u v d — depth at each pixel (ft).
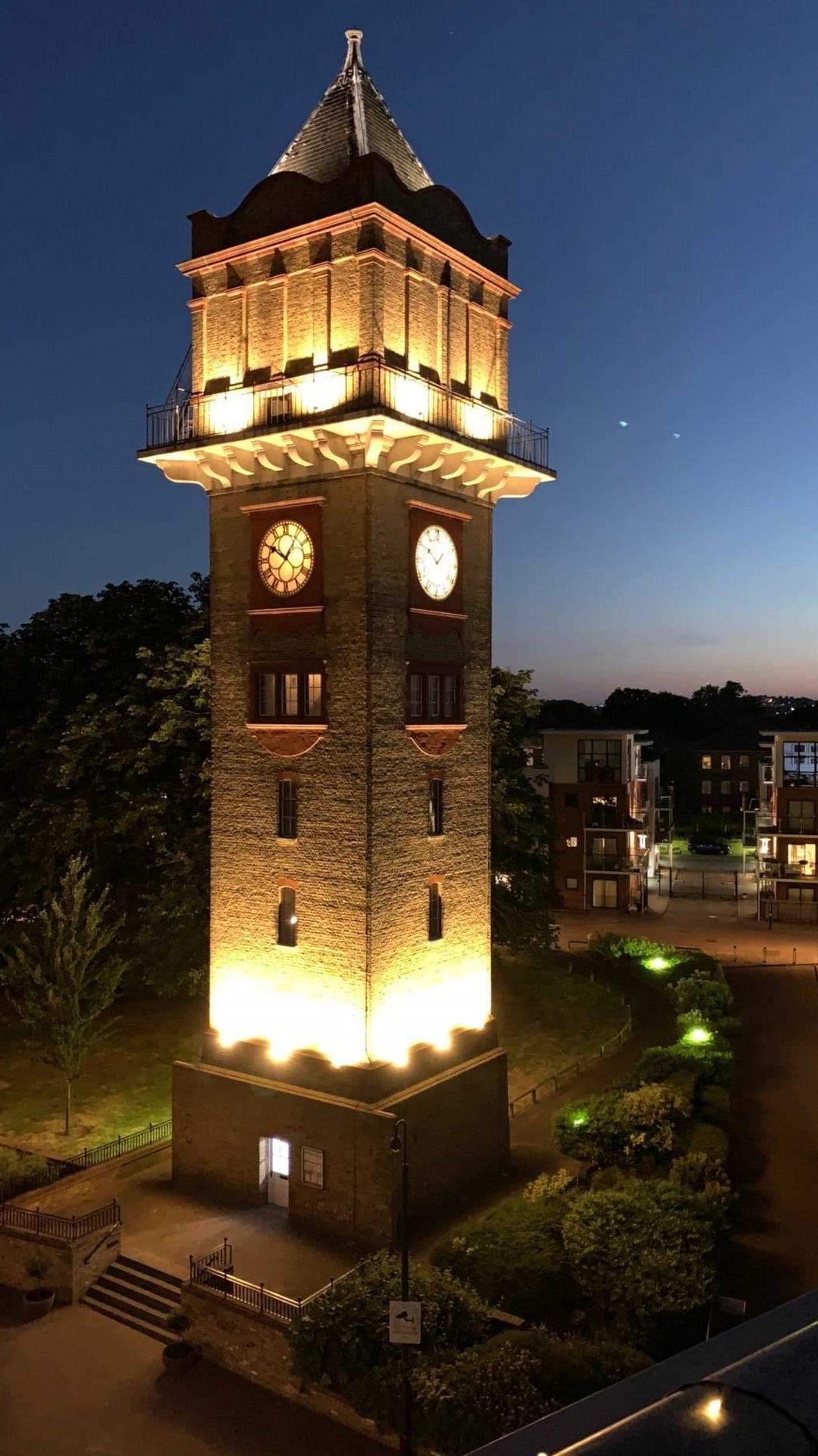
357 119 105.50
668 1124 108.37
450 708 110.22
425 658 106.01
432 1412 70.23
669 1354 80.74
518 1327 80.18
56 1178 109.91
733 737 453.17
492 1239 90.38
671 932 255.70
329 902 101.50
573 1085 142.31
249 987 107.55
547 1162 115.03
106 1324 90.58
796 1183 113.70
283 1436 76.95
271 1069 103.86
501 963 195.42
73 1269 92.68
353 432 96.84
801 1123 130.82
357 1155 95.76
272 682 106.83
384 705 100.53
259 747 106.73
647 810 315.37
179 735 142.51
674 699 598.75
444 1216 101.91
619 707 605.31
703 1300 80.84
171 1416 79.05
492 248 115.85
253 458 105.60
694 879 333.62
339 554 100.58
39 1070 142.61
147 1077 140.36
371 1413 73.67
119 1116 129.08
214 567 110.93
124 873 156.76
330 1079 99.71
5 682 169.07
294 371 103.71
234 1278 87.56
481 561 115.44
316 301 101.91
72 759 145.79
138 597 165.37
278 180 104.01
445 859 108.68
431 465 103.55
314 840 102.58
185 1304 87.25
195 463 110.32
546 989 183.11
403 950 103.24
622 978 200.64
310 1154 99.25
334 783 101.09
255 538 107.24
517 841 161.17
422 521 105.50
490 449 108.06
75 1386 82.48
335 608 100.99
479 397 113.70
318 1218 98.37
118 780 149.07
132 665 158.10
